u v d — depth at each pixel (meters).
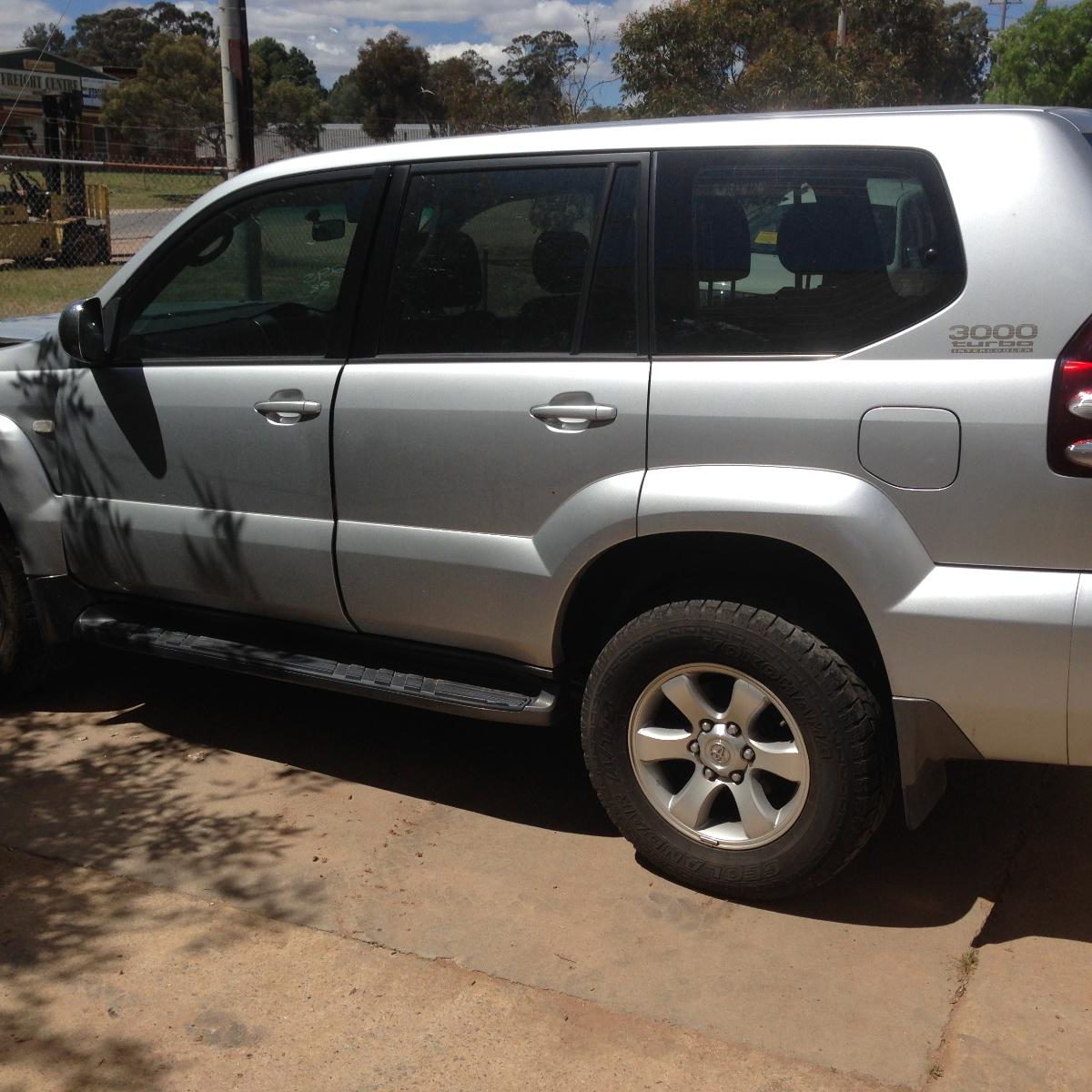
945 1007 2.80
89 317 3.90
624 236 3.17
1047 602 2.70
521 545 3.30
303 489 3.64
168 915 3.18
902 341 2.82
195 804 3.78
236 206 3.79
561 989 2.87
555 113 19.11
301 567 3.68
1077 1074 2.58
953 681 2.81
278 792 3.88
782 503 2.89
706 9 17.59
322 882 3.34
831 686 2.95
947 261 2.79
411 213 3.50
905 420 2.78
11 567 4.36
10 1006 2.81
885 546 2.81
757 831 3.12
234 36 10.59
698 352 3.05
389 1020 2.76
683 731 3.21
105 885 3.32
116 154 33.88
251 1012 2.79
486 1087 2.55
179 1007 2.81
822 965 2.96
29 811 3.74
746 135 3.08
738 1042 2.69
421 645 3.62
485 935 3.09
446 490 3.38
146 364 3.94
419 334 3.46
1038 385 2.67
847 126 2.98
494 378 3.29
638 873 3.39
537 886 3.32
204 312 3.85
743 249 3.03
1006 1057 2.63
